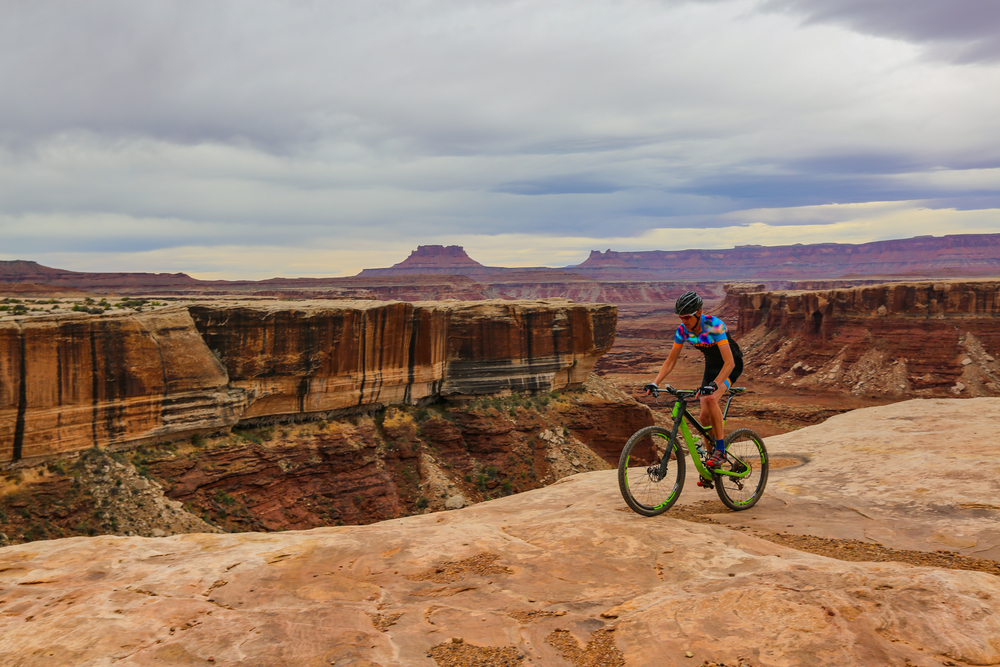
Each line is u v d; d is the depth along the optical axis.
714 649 3.62
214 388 37.44
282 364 40.50
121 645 3.89
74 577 5.16
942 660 3.36
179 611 4.35
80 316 32.16
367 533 6.05
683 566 4.92
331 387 43.22
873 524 6.39
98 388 32.62
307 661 3.67
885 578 4.19
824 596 4.02
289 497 39.00
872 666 3.35
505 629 4.09
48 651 3.83
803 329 125.94
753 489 7.46
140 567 5.35
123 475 32.53
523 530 6.12
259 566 5.27
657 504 6.82
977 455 8.12
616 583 4.76
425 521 7.75
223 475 36.28
